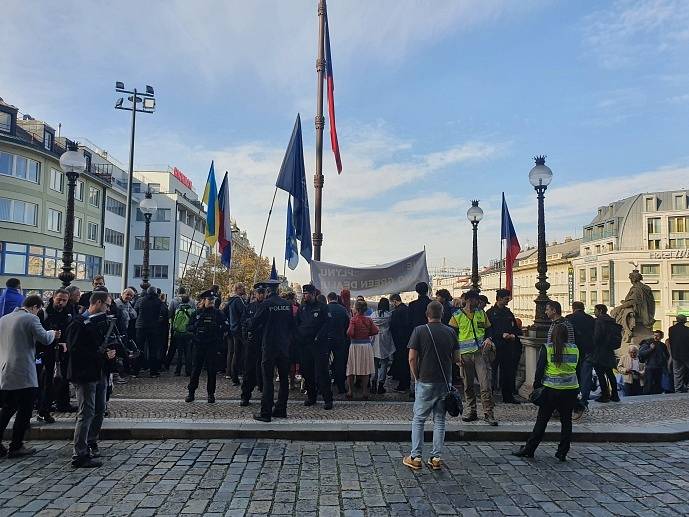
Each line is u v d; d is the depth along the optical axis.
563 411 5.99
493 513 4.43
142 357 11.11
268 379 7.29
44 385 6.91
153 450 6.15
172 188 63.28
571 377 5.96
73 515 4.31
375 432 6.73
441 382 5.63
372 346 9.46
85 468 5.49
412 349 5.77
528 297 89.25
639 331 13.17
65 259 9.08
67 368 5.58
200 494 4.78
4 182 35.69
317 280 11.43
